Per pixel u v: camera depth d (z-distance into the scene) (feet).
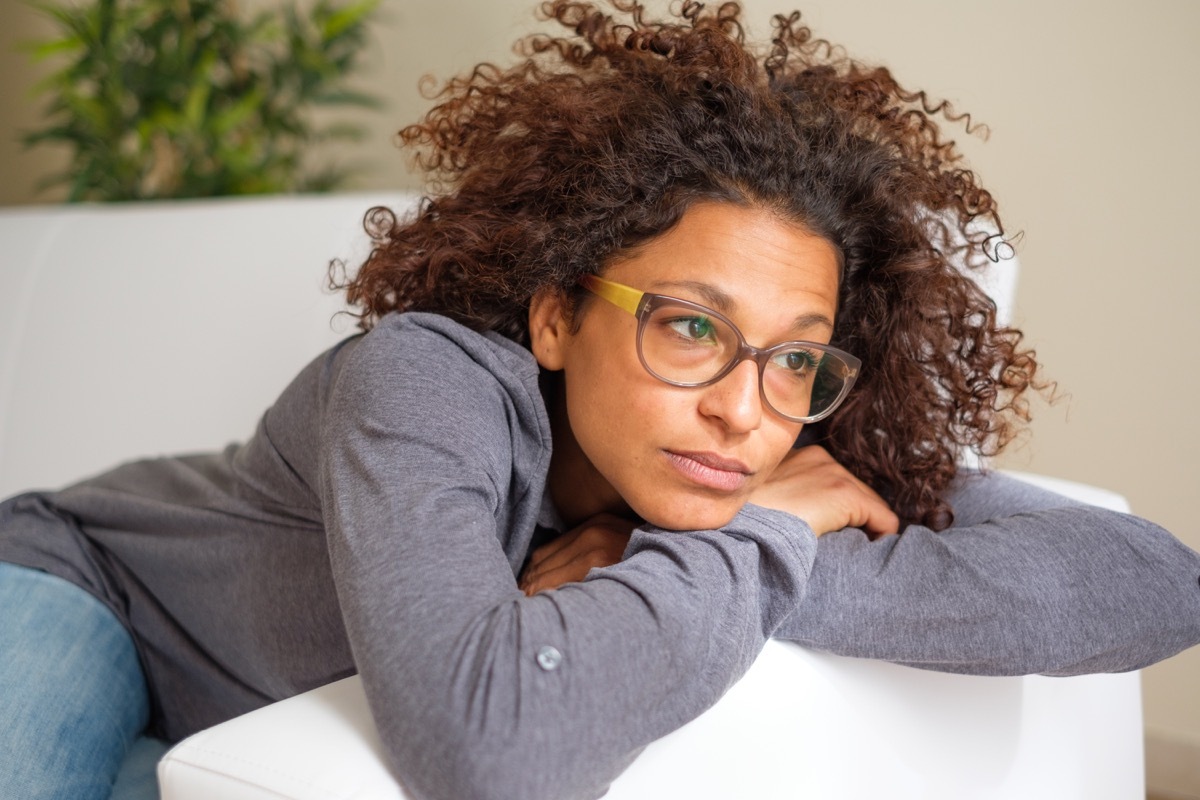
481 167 3.40
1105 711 3.81
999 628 2.80
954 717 3.12
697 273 2.81
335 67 8.32
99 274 5.40
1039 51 6.06
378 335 3.04
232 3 8.45
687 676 2.43
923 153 3.56
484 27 8.34
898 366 3.51
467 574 2.43
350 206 5.16
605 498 3.35
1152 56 5.74
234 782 2.35
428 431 2.73
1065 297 6.17
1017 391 3.71
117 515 3.77
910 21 6.42
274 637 3.34
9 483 5.22
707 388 2.78
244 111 8.14
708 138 2.89
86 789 3.33
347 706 2.56
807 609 2.87
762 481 3.00
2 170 10.34
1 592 3.59
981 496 3.59
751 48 3.64
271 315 5.11
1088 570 2.89
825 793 2.75
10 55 10.23
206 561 3.50
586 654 2.30
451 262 3.28
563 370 3.25
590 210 2.97
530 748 2.21
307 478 3.29
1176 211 5.79
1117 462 6.13
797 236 2.91
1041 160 6.14
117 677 3.61
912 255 3.36
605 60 3.58
